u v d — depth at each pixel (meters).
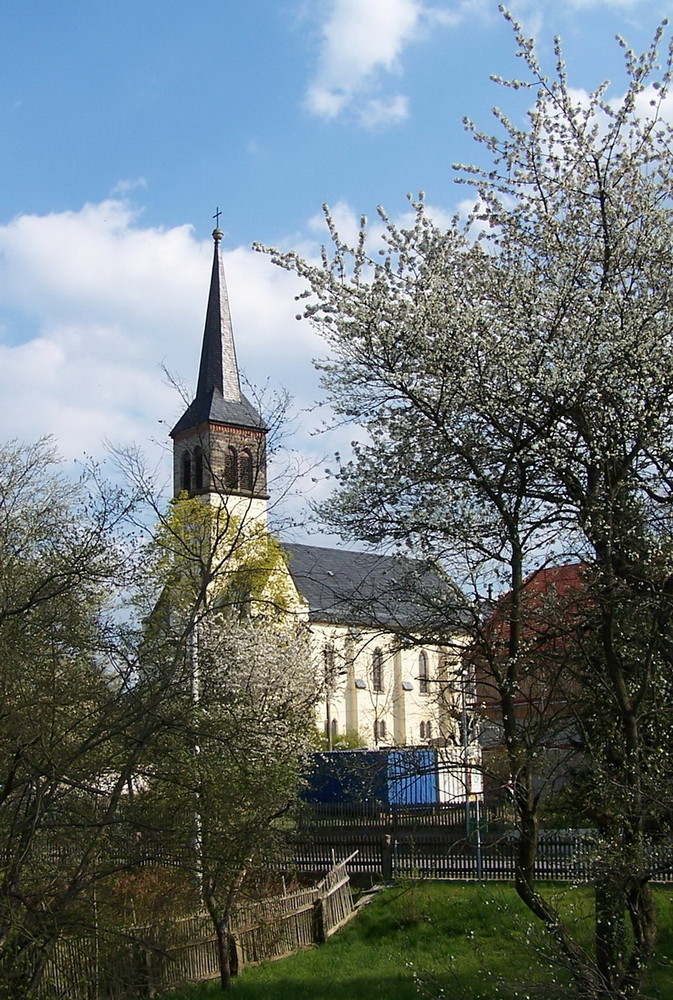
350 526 13.98
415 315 13.09
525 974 14.78
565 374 12.51
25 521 16.03
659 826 12.41
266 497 16.53
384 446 14.02
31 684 13.54
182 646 14.37
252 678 20.11
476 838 19.19
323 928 24.06
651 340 12.99
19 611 13.60
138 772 13.87
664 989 13.23
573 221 14.21
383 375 13.48
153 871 14.91
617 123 14.23
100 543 14.66
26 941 12.60
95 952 13.36
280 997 19.86
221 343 70.94
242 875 16.03
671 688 13.66
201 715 14.52
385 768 14.91
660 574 12.94
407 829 28.34
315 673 23.06
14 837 13.12
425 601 13.45
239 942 21.88
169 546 15.79
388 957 22.19
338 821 29.27
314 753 24.95
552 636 13.45
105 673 14.44
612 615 12.70
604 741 13.48
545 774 13.54
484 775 13.21
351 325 13.47
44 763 13.01
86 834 13.30
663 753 12.64
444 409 13.09
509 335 12.93
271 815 15.53
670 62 14.03
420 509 13.58
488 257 14.39
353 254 14.24
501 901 23.66
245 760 14.62
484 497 13.40
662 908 18.91
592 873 12.16
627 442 13.41
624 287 14.05
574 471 13.39
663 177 14.13
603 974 11.91
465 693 14.45
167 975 15.42
